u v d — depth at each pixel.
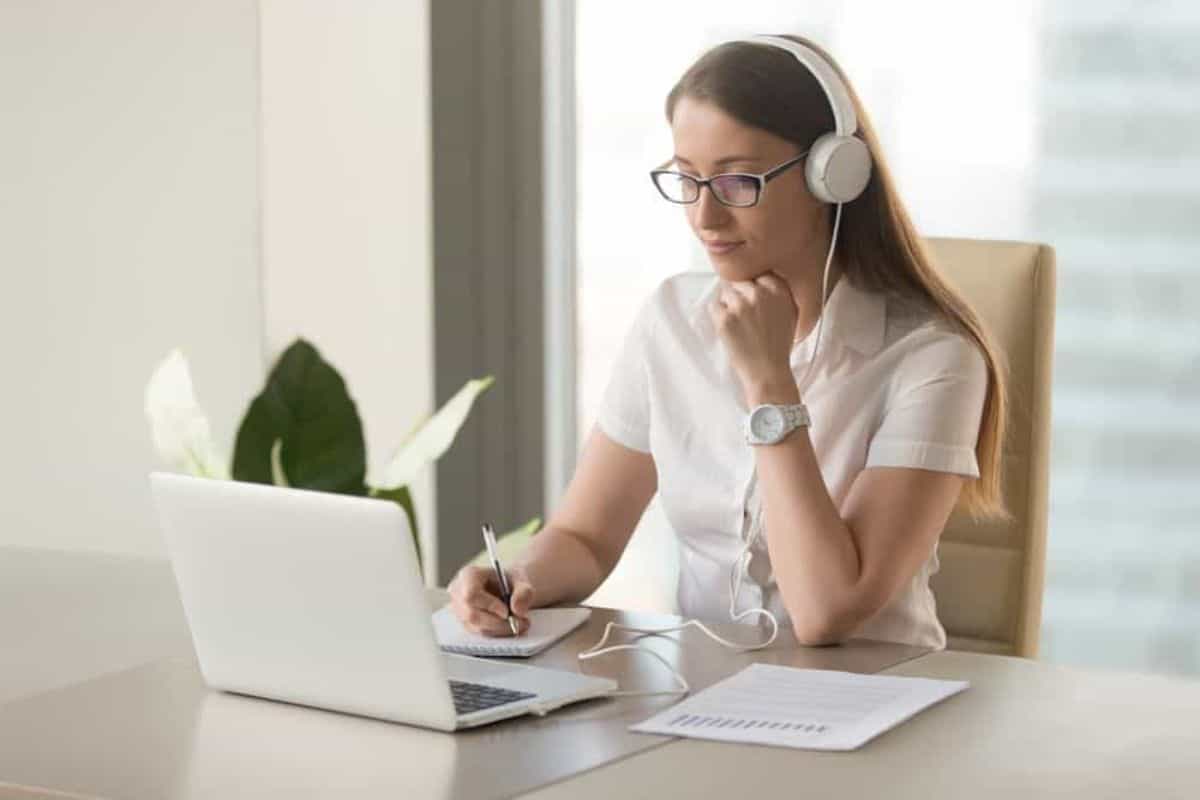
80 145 3.72
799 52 2.59
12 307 3.70
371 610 2.03
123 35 3.73
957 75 3.98
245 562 2.12
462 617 2.48
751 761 1.91
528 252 4.38
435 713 2.02
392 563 1.99
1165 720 2.05
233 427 3.82
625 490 2.93
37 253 3.71
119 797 1.83
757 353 2.53
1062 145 3.92
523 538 3.19
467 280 4.39
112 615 2.72
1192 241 3.84
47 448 3.75
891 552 2.50
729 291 2.58
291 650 2.12
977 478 2.68
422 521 4.29
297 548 2.06
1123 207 3.88
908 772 1.87
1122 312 3.91
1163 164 3.85
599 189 4.34
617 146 4.31
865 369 2.67
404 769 1.90
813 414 2.68
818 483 2.49
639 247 4.31
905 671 2.27
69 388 3.76
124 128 3.75
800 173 2.58
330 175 3.95
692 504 2.79
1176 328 3.87
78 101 3.71
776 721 2.03
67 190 3.72
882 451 2.59
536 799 1.79
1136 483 3.93
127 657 2.47
